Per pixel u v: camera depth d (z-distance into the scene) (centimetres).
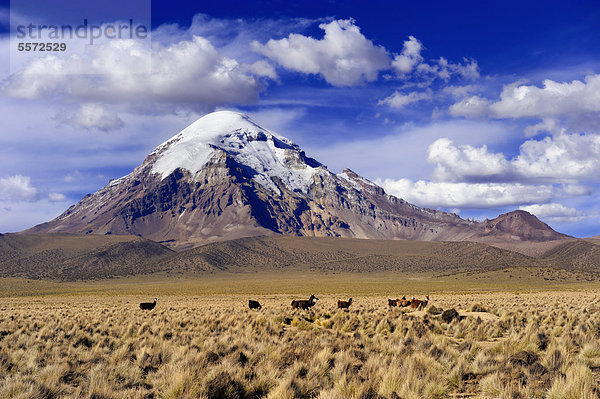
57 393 1295
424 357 1580
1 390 1253
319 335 2500
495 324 2839
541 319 3116
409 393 1218
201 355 1697
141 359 1752
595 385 1206
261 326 2858
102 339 2480
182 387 1261
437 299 7325
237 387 1288
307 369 1491
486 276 17825
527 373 1408
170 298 9712
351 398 1178
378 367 1491
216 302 7700
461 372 1467
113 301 8481
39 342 2323
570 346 1877
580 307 4297
